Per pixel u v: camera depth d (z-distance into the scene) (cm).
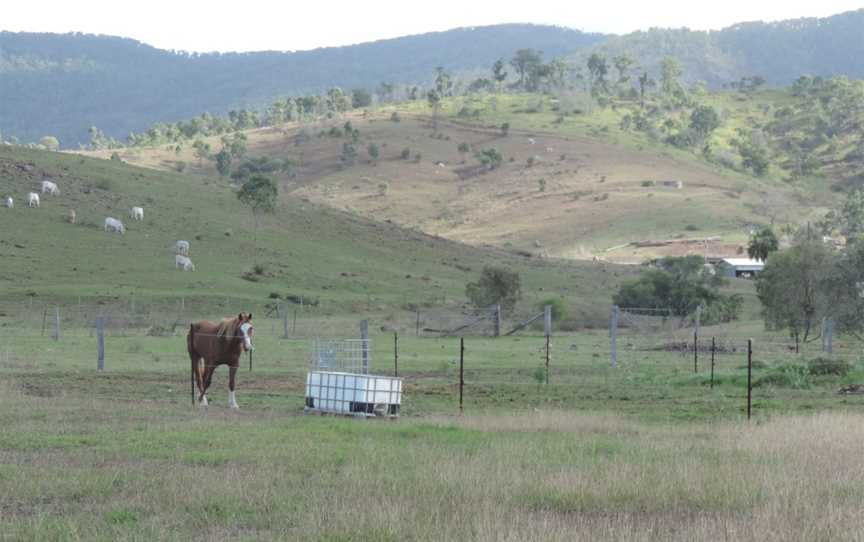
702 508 1348
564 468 1557
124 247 10538
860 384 3409
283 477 1502
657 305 9300
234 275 10131
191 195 13650
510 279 8919
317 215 14188
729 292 11931
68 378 3331
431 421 2334
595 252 18888
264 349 4906
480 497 1375
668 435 2120
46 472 1500
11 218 10806
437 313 8519
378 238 13775
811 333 6712
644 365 4362
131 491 1393
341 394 2473
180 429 2059
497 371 4022
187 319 7519
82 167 13812
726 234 19875
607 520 1224
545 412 2495
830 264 6216
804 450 1809
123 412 2338
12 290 8038
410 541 1131
